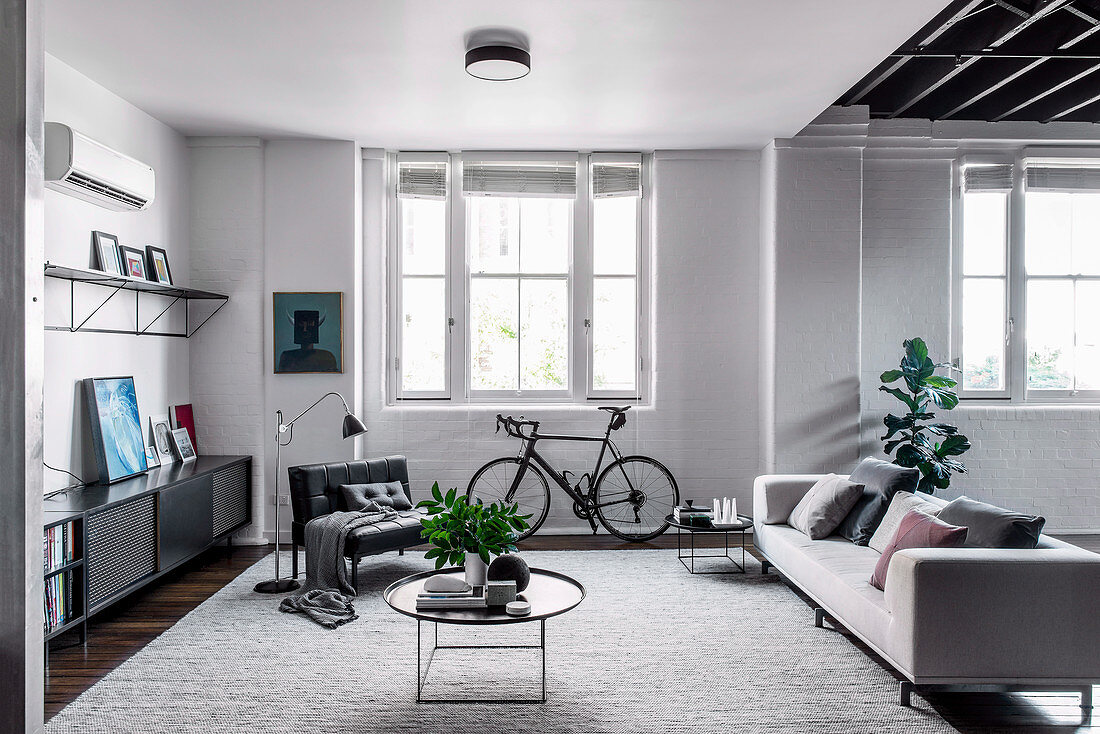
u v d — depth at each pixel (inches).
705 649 141.4
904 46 176.9
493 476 240.5
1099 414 239.5
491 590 120.6
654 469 241.9
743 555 196.2
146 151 201.5
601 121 211.9
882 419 236.2
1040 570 112.7
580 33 151.9
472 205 245.8
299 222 228.2
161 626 154.2
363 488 192.4
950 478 229.0
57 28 148.7
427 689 123.4
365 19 145.0
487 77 164.9
